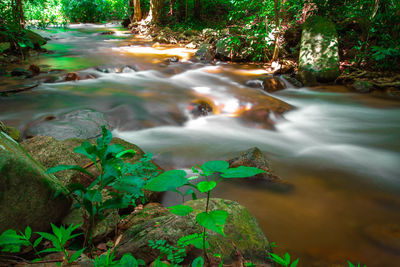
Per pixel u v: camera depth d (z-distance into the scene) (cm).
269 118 628
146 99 679
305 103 752
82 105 615
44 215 207
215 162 143
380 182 400
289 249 269
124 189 184
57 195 204
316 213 326
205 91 770
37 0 2022
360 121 650
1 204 185
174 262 188
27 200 197
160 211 271
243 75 940
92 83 788
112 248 217
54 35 1684
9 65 915
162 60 1081
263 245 224
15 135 411
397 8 909
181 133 555
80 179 277
